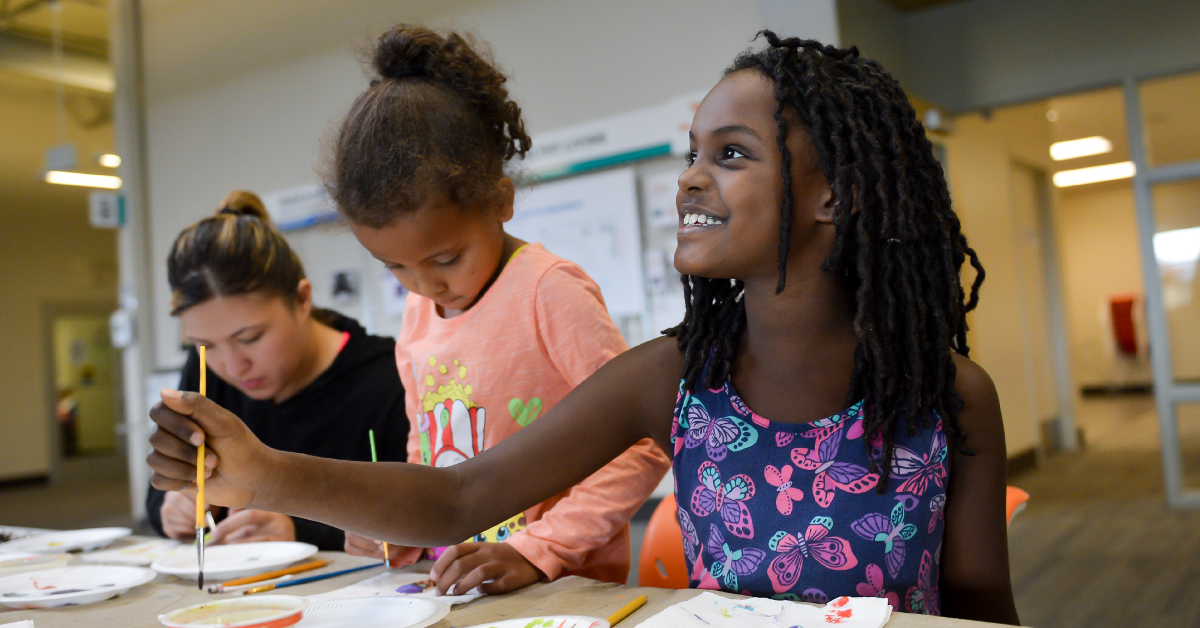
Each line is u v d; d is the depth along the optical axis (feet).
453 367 3.62
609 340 3.50
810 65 2.48
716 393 2.80
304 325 4.61
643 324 13.29
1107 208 35.42
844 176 2.41
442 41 3.39
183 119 19.27
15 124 25.12
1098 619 8.47
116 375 31.01
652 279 13.17
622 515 3.18
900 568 2.53
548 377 3.51
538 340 3.48
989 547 2.65
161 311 19.34
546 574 2.92
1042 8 13.69
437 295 3.45
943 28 14.46
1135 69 13.06
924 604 2.56
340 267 17.02
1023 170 20.48
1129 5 13.06
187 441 2.33
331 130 3.49
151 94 19.74
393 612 2.49
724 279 2.80
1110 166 30.14
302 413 4.72
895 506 2.53
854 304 2.64
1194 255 13.17
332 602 2.67
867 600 2.24
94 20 21.84
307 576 3.18
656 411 3.00
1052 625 8.39
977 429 2.64
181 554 3.70
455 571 2.76
